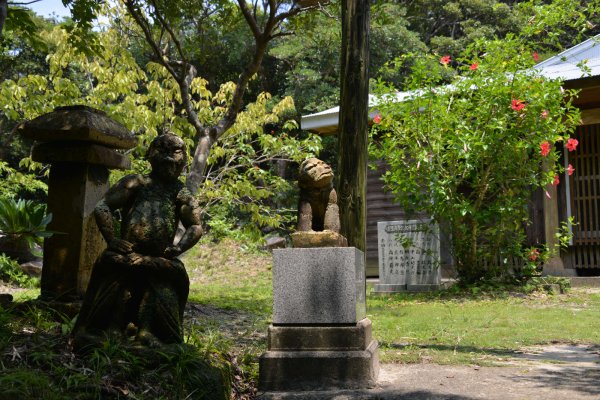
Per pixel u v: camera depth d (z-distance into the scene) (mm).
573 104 13164
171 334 4145
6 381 3277
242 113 12266
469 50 11711
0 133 23781
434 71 11594
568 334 6926
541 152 10906
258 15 23781
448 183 11258
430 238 12109
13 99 11039
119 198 4211
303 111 24625
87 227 5820
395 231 12391
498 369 5023
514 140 10898
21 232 4930
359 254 4930
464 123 11000
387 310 9250
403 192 11984
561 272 12820
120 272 4105
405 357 5523
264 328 7129
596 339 6625
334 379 4457
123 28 12109
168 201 4309
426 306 9758
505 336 6816
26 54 21875
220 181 12648
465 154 10695
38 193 23828
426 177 11516
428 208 11594
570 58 14344
